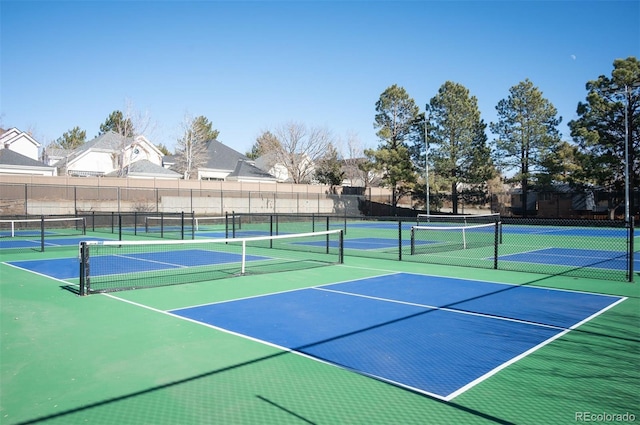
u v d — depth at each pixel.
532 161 45.50
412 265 13.62
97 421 3.85
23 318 7.26
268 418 3.90
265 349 5.71
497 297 8.97
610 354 5.54
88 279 9.12
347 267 13.17
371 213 52.50
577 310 7.86
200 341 6.04
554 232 28.78
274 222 40.62
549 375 4.86
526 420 3.87
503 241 22.11
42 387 4.54
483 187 50.59
